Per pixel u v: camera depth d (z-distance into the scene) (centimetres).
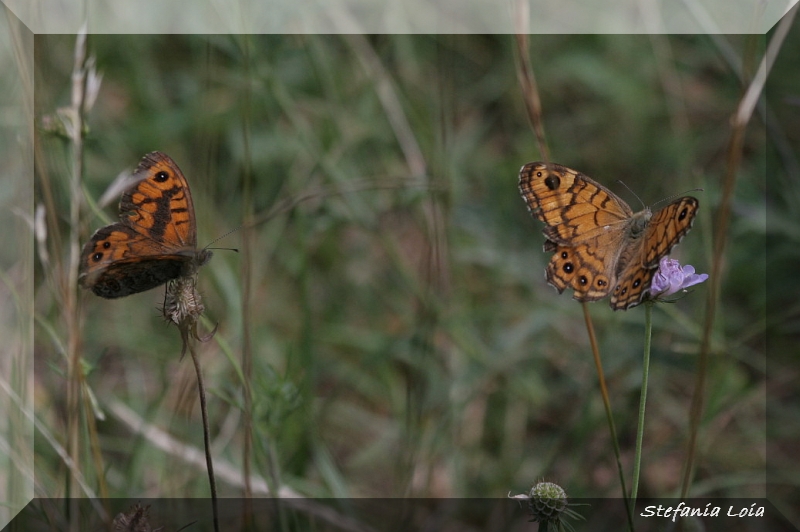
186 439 655
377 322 878
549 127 1001
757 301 820
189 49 934
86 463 568
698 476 744
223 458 683
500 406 791
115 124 895
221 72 841
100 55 901
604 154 979
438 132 889
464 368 771
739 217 840
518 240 889
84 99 551
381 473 764
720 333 734
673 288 452
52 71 732
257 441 594
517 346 802
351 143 854
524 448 760
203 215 797
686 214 439
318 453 680
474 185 950
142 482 676
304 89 903
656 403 760
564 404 794
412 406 750
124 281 462
